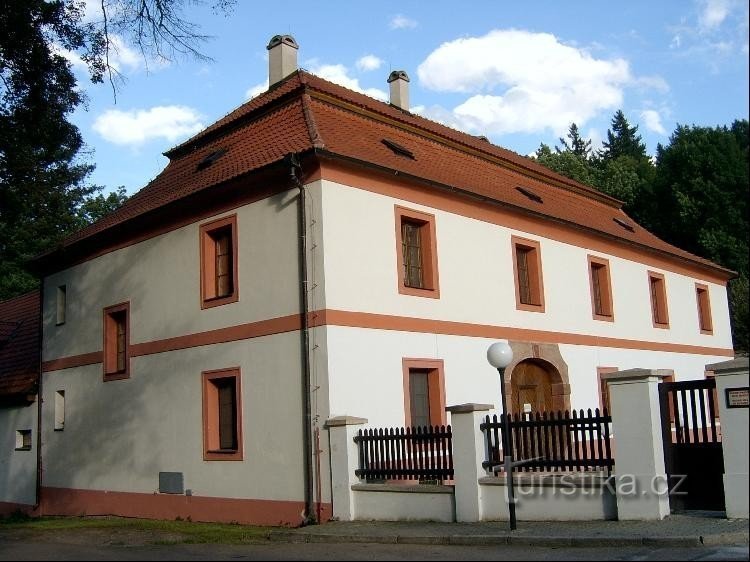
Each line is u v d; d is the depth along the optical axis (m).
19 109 17.81
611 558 8.35
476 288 17.42
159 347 17.41
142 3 14.72
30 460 21.36
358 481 13.29
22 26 16.75
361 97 20.09
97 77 17.19
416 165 16.98
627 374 10.70
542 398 19.39
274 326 14.82
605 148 78.00
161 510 16.86
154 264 17.88
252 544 11.62
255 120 18.38
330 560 9.27
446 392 16.09
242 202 15.80
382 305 15.02
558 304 20.17
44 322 21.56
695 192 41.66
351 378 14.15
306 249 14.36
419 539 10.55
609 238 22.61
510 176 21.97
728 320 30.52
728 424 10.15
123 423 18.23
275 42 20.56
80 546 12.03
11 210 19.09
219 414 16.11
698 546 8.76
